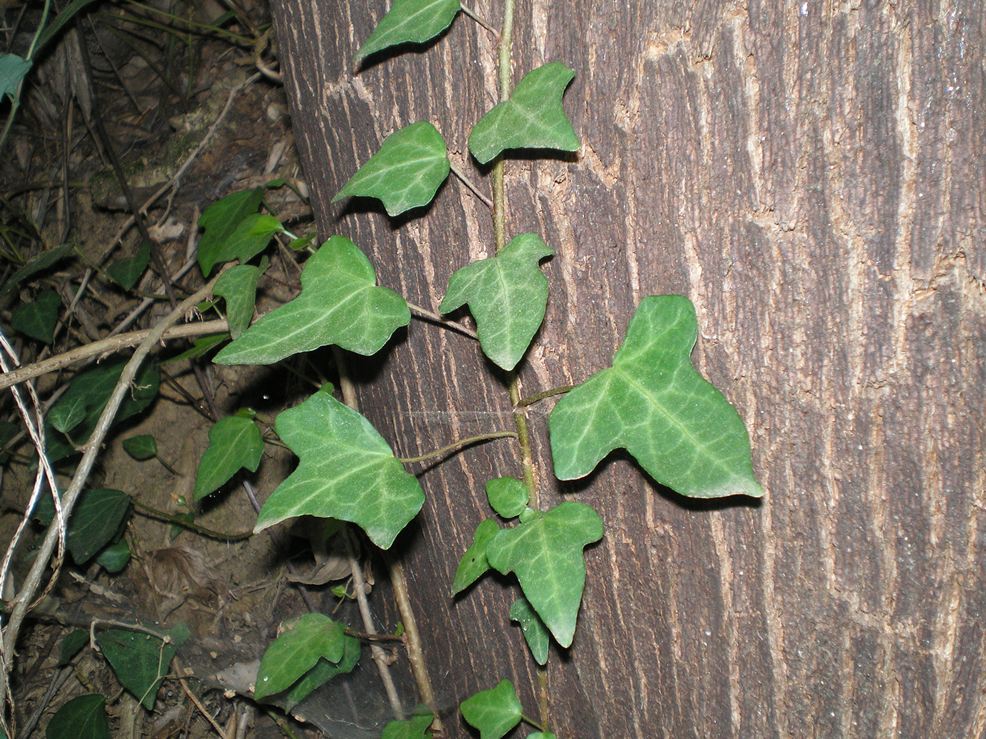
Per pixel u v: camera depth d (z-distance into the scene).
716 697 0.27
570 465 0.23
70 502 0.33
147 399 0.45
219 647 0.46
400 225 0.28
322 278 0.26
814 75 0.21
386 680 0.38
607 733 0.30
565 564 0.25
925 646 0.23
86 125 0.54
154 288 0.48
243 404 0.46
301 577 0.42
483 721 0.31
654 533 0.26
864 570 0.23
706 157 0.22
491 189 0.25
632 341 0.23
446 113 0.26
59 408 0.40
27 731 0.46
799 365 0.23
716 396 0.22
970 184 0.20
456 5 0.24
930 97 0.20
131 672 0.44
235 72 0.52
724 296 0.23
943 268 0.21
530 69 0.24
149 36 0.55
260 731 0.45
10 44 0.54
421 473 0.31
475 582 0.31
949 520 0.22
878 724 0.25
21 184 0.53
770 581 0.25
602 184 0.24
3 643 0.32
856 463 0.23
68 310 0.49
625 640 0.28
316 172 0.30
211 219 0.41
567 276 0.25
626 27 0.22
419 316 0.28
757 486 0.22
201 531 0.46
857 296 0.22
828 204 0.21
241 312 0.33
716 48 0.21
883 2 0.20
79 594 0.47
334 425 0.26
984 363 0.21
